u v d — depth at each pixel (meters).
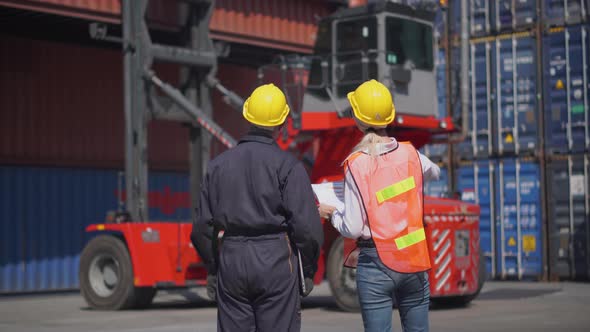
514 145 15.06
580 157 14.49
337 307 11.23
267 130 3.96
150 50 12.34
